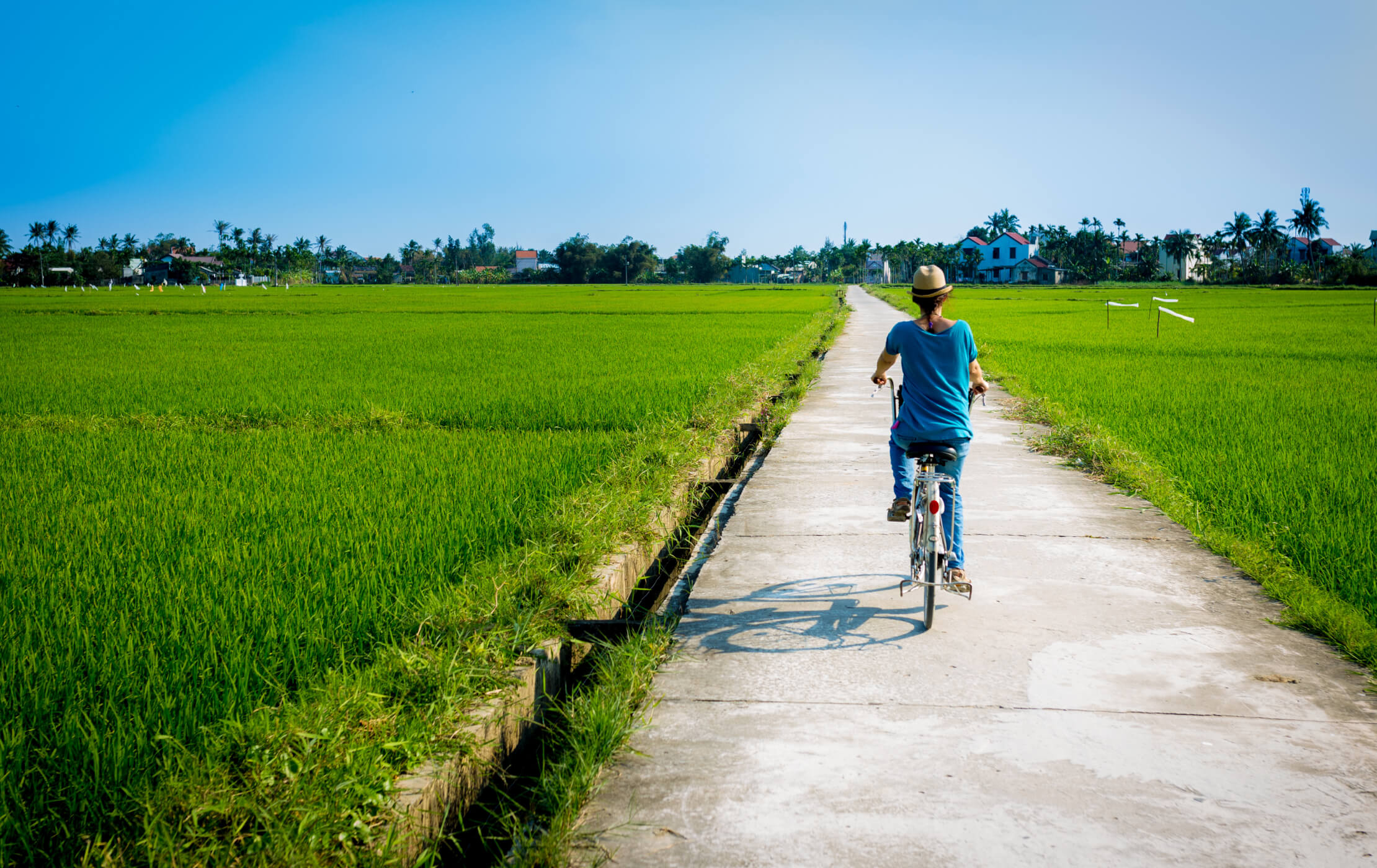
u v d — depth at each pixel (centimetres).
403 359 1983
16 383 1530
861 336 2961
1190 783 309
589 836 284
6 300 6066
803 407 1309
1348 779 311
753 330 3062
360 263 18588
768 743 342
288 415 1162
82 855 249
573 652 441
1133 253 14375
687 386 1388
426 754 305
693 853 274
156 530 577
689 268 17412
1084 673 398
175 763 285
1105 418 1052
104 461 838
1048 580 525
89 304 5450
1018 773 317
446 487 694
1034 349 2152
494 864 295
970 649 427
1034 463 878
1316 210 11775
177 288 11088
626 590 553
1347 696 373
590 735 334
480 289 11481
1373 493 660
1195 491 704
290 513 612
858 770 321
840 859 269
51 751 297
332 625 405
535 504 632
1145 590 505
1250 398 1229
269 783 269
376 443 925
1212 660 409
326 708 309
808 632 454
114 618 413
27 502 663
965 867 265
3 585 475
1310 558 517
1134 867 264
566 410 1157
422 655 363
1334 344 2286
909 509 493
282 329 3281
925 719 359
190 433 1014
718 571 555
